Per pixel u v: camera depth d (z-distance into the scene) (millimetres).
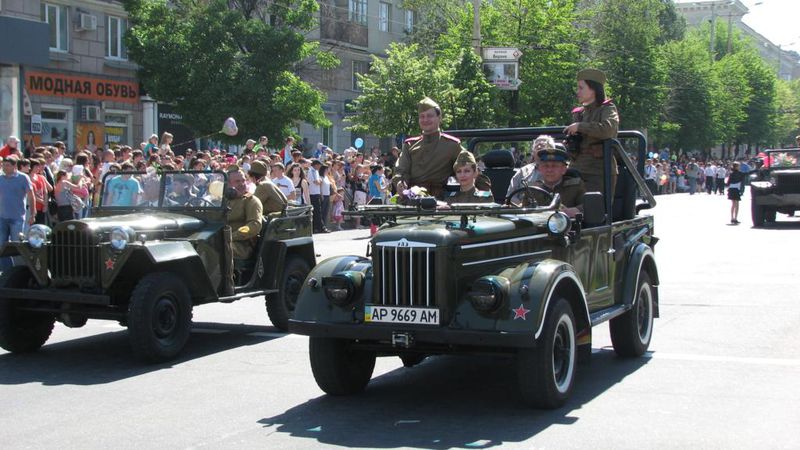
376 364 8234
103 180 10000
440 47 39875
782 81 98625
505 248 6609
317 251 17688
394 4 43938
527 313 5977
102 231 8531
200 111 26766
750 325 9898
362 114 31016
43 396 7102
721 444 5566
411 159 7934
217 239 9328
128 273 8758
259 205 10000
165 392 7188
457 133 8742
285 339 9625
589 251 7332
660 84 49594
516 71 33750
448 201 7438
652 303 8711
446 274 6125
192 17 27453
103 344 9438
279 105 26844
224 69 26812
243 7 29359
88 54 26844
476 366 8094
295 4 30203
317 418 6316
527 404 6387
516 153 11023
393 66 30703
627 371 7754
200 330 10203
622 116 47844
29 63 19062
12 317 8781
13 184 13602
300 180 20797
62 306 8672
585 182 7934
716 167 54281
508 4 39000
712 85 61281
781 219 28125
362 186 25500
